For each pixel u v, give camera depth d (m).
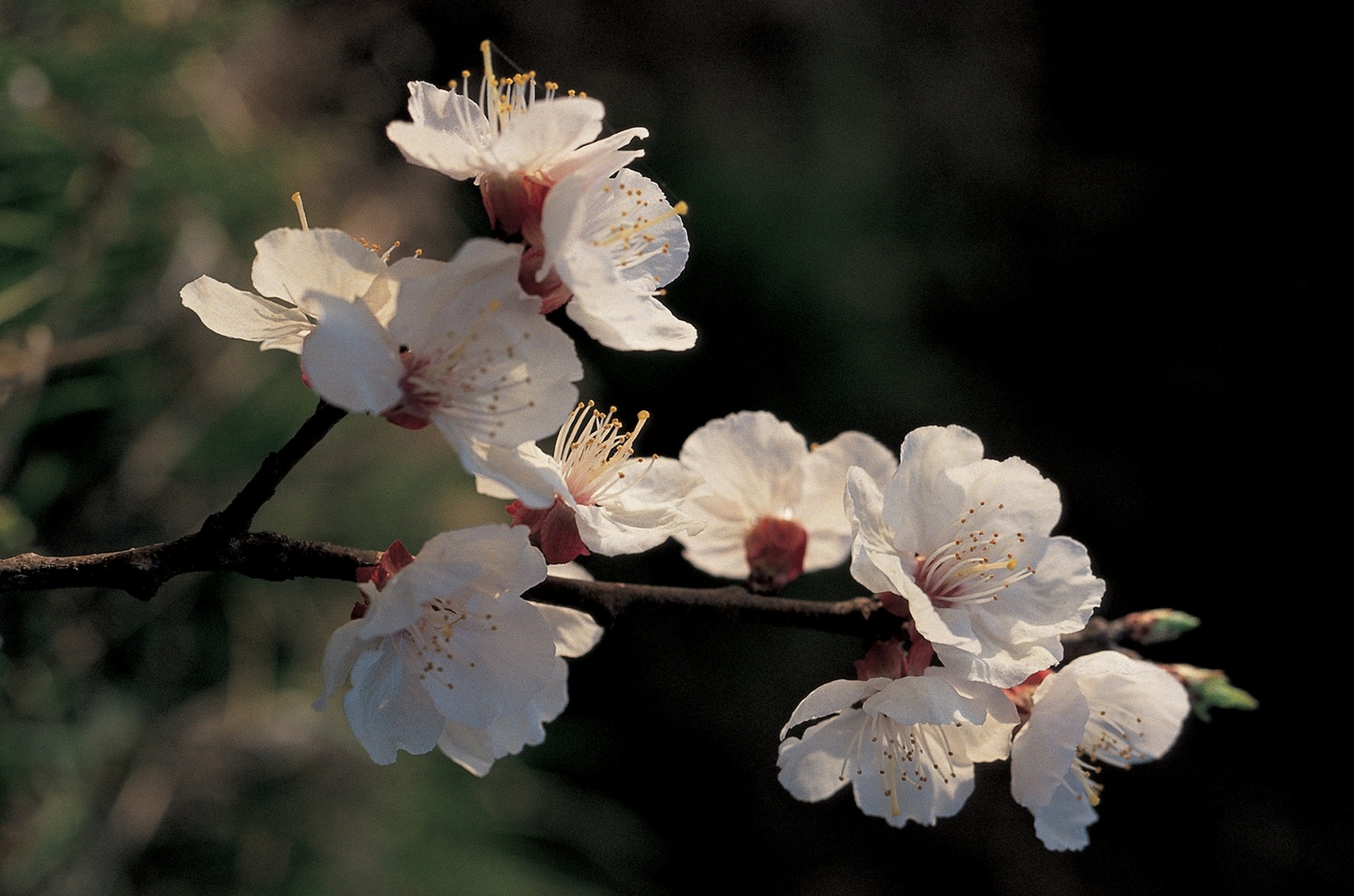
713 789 1.39
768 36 1.61
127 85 0.69
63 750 0.66
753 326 1.48
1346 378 1.70
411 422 0.47
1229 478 1.68
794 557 0.51
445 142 0.47
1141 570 1.65
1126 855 1.54
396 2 1.20
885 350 1.54
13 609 0.65
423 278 0.46
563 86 1.43
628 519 0.49
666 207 0.49
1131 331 1.75
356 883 0.81
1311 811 1.57
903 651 0.49
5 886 0.62
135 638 0.73
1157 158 1.83
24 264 0.61
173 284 0.69
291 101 1.01
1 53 0.62
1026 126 1.81
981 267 1.69
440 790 0.89
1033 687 0.49
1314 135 1.78
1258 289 1.76
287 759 0.77
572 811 1.01
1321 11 1.77
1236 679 1.62
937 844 1.48
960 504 0.49
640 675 1.39
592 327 0.47
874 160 1.62
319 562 0.47
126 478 0.70
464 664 0.48
